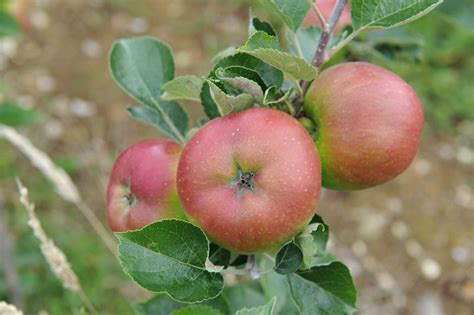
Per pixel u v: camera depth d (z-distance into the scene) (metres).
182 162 0.51
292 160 0.50
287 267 0.54
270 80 0.55
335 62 0.71
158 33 2.06
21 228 1.52
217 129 0.51
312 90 0.54
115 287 1.41
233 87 0.53
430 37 1.78
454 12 0.77
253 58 0.55
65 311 1.36
